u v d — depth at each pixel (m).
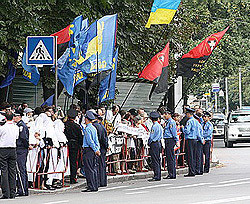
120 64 49.31
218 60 86.12
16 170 28.61
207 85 94.88
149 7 51.12
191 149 38.31
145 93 62.97
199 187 30.27
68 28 34.59
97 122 32.78
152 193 27.95
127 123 38.16
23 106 36.00
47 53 31.02
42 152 31.14
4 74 39.31
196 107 45.78
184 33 60.84
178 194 27.00
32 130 30.34
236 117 71.75
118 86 60.50
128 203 23.94
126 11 48.66
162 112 42.41
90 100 49.19
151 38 52.00
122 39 49.22
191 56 45.88
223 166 45.75
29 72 34.91
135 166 39.59
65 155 32.81
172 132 36.88
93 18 43.75
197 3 80.31
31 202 25.73
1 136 27.81
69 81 35.16
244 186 29.81
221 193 26.73
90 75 41.47
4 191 27.84
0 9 36.97
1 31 36.66
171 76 60.31
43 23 40.62
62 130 31.83
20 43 37.84
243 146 73.31
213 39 45.69
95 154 30.38
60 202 25.30
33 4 38.31
